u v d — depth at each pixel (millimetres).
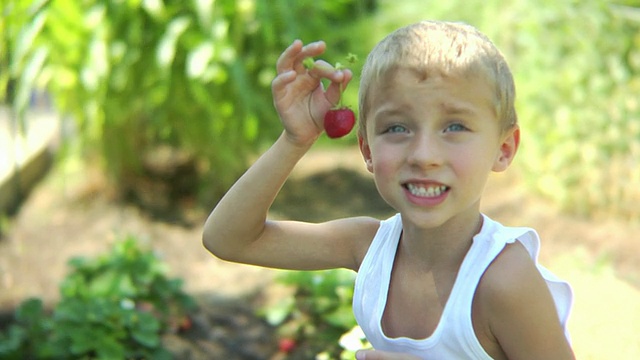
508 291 1571
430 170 1562
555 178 5332
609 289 3410
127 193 5609
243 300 4141
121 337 3457
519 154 5734
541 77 5367
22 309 3539
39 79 5102
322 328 3654
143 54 5105
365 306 1747
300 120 1754
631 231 4918
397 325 1698
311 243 1883
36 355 3447
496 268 1592
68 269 4555
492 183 5992
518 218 5273
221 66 5094
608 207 5168
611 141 5129
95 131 5418
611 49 5105
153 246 4895
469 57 1564
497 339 1623
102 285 3754
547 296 1609
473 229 1666
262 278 4383
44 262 4656
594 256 4570
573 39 5273
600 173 5168
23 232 5102
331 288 3594
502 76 1612
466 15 6195
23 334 3494
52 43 4961
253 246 1862
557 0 5250
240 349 3701
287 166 1788
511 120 1667
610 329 3047
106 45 4988
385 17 6309
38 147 6348
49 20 4844
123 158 5617
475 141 1575
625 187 5113
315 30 5570
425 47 1570
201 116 5363
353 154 7066
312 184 6230
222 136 5395
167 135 5555
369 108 1653
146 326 3527
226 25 4996
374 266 1759
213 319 3947
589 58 5148
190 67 4840
